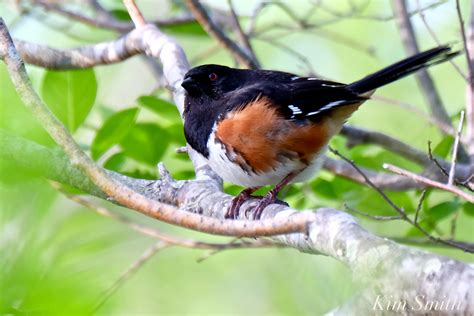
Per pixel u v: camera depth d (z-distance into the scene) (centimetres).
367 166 1160
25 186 603
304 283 938
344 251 548
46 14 1488
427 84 1249
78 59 1076
